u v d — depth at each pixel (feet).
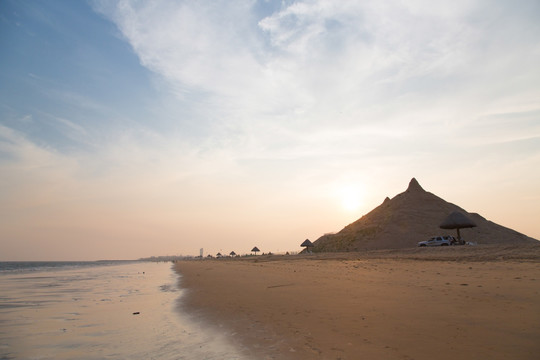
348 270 74.84
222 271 112.37
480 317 25.86
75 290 71.92
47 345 26.37
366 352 20.24
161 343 25.96
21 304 50.06
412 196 278.46
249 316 33.65
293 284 55.98
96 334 29.78
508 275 47.70
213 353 22.58
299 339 24.11
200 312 38.09
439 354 18.95
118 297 57.52
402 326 25.18
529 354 17.89
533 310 26.58
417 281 48.88
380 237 234.99
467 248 98.89
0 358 23.34
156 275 128.26
